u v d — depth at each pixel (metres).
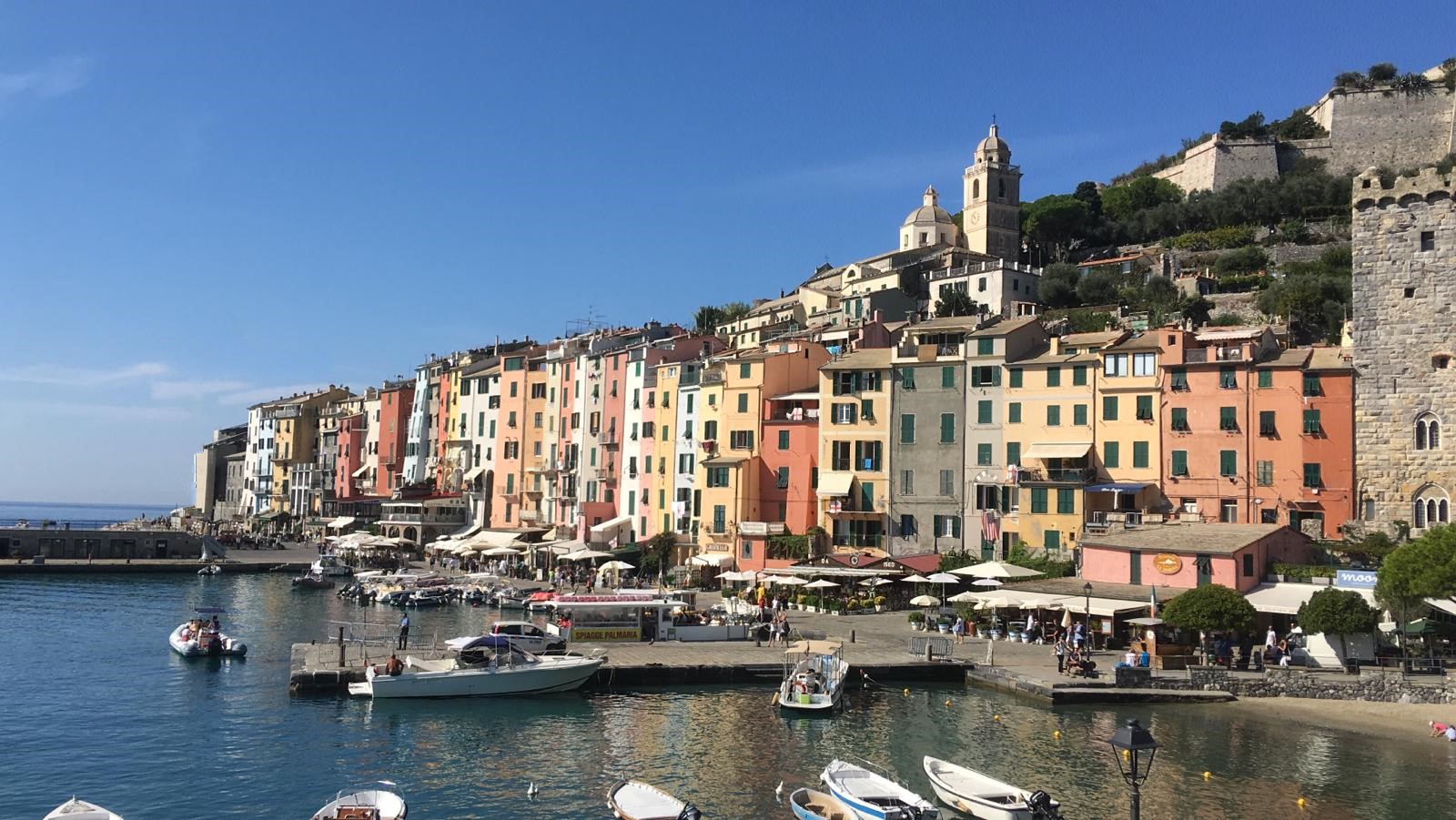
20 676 64.44
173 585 121.31
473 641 62.06
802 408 110.12
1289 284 148.75
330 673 59.69
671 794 43.34
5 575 129.25
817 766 47.22
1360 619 63.03
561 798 42.78
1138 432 90.75
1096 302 169.25
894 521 100.38
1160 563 75.88
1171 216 198.38
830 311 178.38
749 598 92.19
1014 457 95.88
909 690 63.69
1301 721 55.72
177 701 57.88
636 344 130.88
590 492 134.75
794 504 107.31
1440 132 190.00
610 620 74.44
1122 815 41.28
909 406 101.06
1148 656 62.94
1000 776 45.97
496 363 160.25
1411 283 82.81
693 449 118.19
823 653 61.34
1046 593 75.06
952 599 82.38
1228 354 88.62
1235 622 62.88
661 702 59.56
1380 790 44.34
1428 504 80.38
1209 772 46.66
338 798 38.56
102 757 47.47
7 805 41.19
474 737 51.53
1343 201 181.75
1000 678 63.41
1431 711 57.62
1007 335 97.69
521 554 131.88
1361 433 83.19
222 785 43.84
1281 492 84.88
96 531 143.62
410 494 161.12
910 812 38.31
